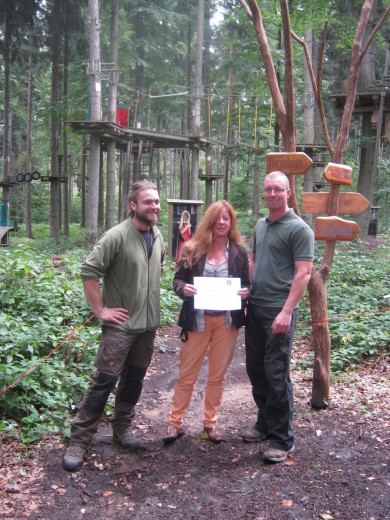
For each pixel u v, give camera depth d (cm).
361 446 365
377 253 1216
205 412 394
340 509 295
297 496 311
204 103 2661
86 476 345
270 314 360
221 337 376
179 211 1195
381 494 305
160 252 382
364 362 562
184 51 3152
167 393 520
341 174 418
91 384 364
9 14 2033
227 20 2014
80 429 359
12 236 2378
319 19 1159
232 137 2666
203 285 362
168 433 392
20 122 3164
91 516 302
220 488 326
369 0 429
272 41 1881
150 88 2831
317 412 432
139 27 2631
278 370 355
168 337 721
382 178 1684
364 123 1330
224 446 386
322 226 429
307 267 346
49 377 462
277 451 354
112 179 1491
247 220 1884
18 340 491
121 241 351
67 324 645
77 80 2303
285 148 431
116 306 359
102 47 2367
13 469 348
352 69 434
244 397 500
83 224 2628
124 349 357
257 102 2114
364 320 661
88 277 346
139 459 368
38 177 2002
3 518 297
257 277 369
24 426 413
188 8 2814
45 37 2303
